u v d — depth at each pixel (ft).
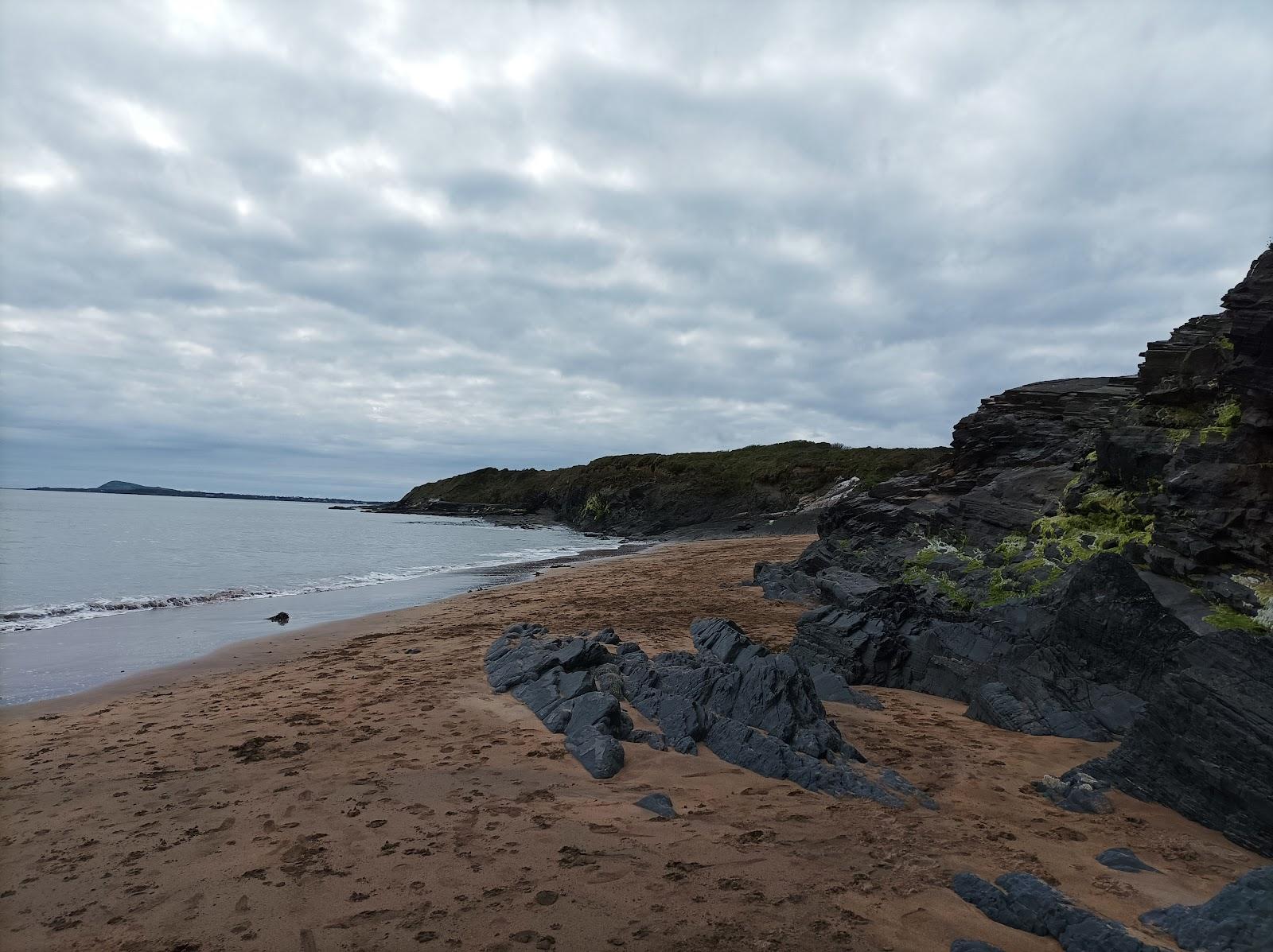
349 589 82.48
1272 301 34.60
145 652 46.03
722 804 21.06
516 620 55.11
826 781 22.52
